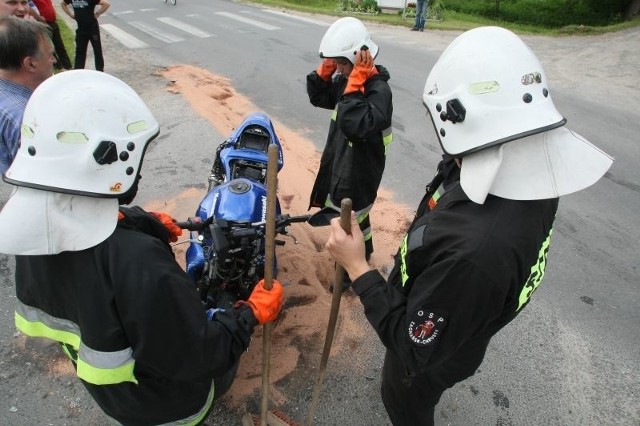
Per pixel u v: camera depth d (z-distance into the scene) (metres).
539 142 1.32
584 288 3.81
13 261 3.71
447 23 17.12
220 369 1.62
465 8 25.78
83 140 1.30
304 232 4.27
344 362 3.06
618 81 10.04
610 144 6.68
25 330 1.61
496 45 1.35
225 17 14.71
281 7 18.08
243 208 2.86
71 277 1.38
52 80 1.36
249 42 11.25
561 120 1.31
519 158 1.31
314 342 3.18
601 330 3.39
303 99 7.57
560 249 4.29
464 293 1.32
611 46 13.85
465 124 1.34
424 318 1.39
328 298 3.56
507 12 25.23
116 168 1.35
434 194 1.84
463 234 1.33
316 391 2.40
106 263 1.36
